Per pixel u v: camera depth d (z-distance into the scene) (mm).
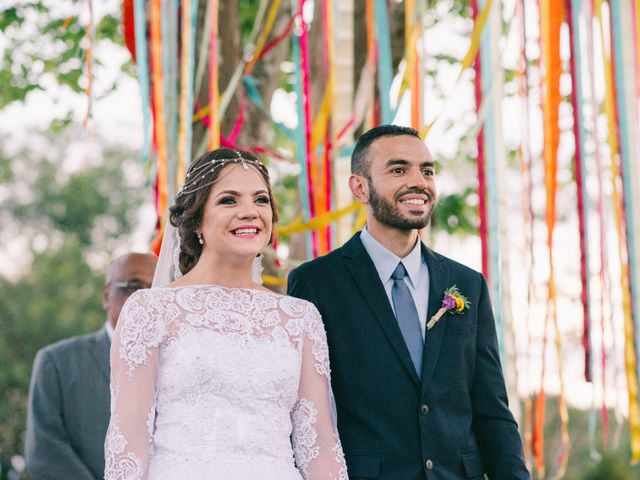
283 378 3418
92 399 4594
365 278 3797
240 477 3244
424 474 3617
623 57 4879
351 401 3678
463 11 7914
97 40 7113
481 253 4641
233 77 4961
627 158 4824
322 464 3469
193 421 3293
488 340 3869
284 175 8219
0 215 22750
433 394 3678
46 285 20781
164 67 4520
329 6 4828
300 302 3592
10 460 19062
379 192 3803
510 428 3773
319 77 5461
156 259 4672
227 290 3504
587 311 4750
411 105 4703
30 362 19938
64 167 23375
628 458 14555
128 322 3389
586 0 4863
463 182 8305
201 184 3527
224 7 5129
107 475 3271
